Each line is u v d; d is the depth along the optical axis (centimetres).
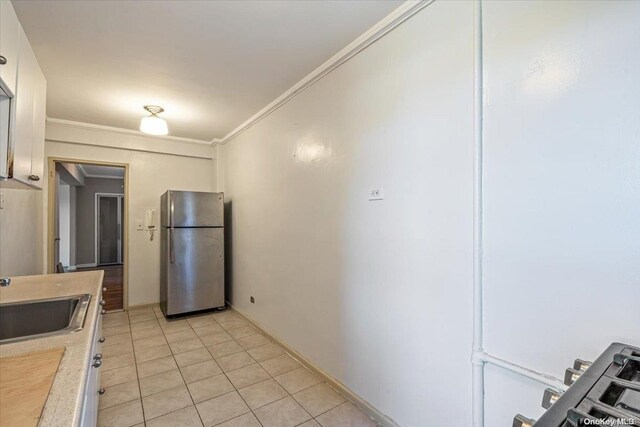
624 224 98
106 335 327
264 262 334
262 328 335
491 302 133
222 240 415
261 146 337
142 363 264
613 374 74
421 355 162
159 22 182
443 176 152
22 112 137
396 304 177
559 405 61
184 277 388
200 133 424
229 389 225
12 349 98
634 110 96
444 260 151
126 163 421
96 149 400
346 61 214
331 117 229
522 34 123
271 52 216
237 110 330
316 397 215
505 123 128
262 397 215
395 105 177
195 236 396
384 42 185
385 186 184
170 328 350
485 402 134
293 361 269
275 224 310
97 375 176
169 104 312
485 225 135
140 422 189
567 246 111
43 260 354
